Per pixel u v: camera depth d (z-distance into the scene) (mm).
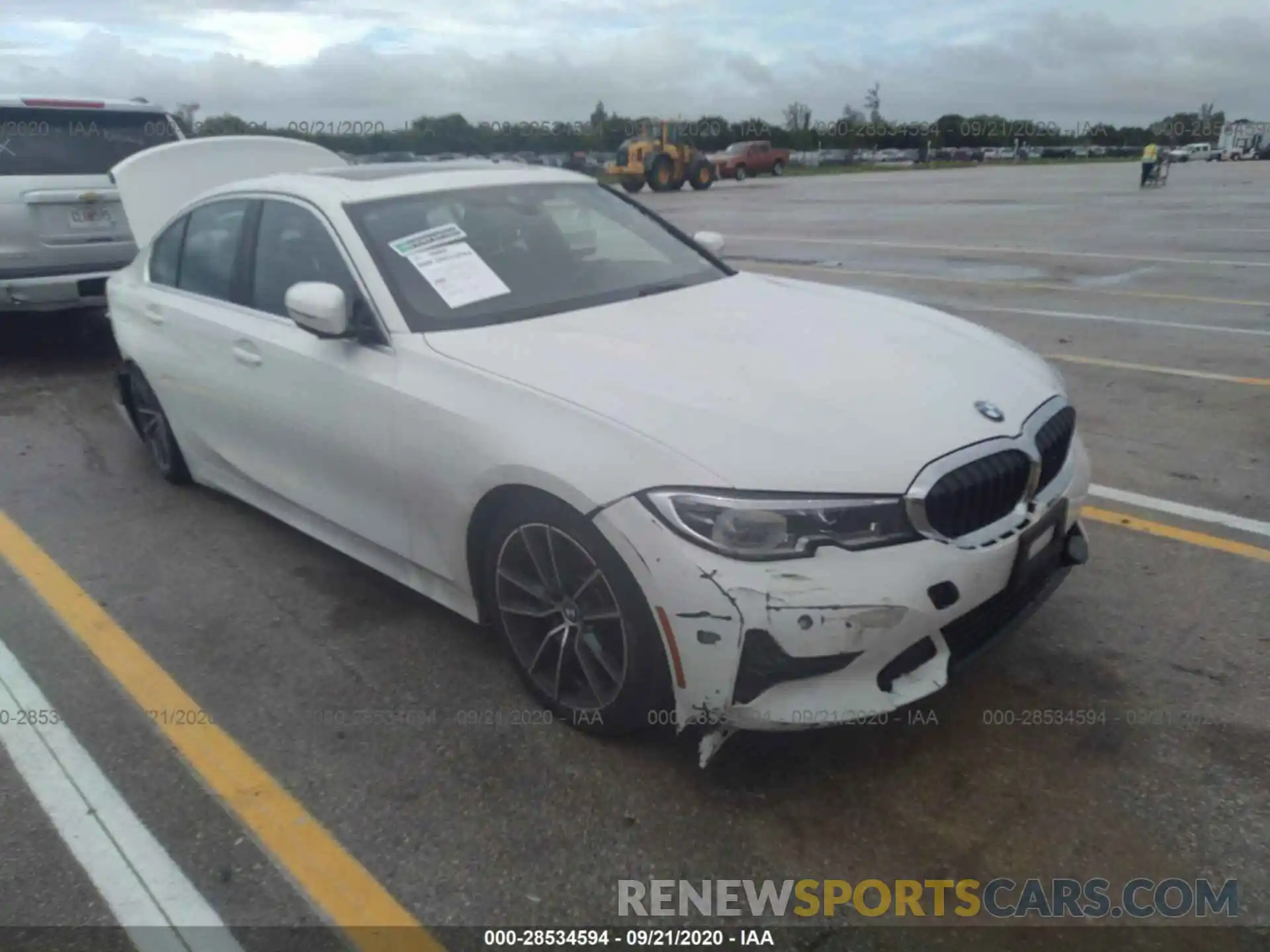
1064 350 7441
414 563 3398
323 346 3504
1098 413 5898
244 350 3918
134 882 2521
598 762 2891
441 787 2818
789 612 2402
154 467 5461
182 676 3430
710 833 2615
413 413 3125
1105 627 3506
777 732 2785
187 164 6031
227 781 2879
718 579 2420
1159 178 28594
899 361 3059
